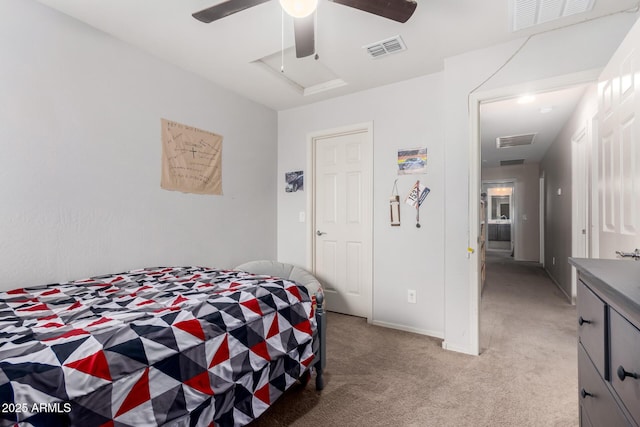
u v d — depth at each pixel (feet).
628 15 5.86
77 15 5.93
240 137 10.00
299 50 5.70
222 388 3.78
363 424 4.96
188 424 3.41
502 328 9.12
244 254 10.16
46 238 5.65
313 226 11.11
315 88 9.88
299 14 4.49
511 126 13.50
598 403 2.81
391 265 9.25
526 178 22.79
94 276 6.31
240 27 6.39
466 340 7.49
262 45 7.08
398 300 9.14
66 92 5.90
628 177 4.46
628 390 2.21
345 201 10.55
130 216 6.99
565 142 13.02
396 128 9.16
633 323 2.15
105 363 2.92
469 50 7.30
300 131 11.18
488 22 6.18
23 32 5.34
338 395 5.75
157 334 3.40
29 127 5.42
